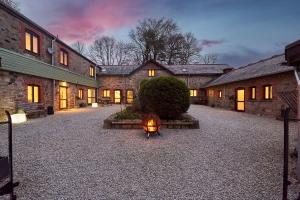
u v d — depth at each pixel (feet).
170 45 124.06
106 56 140.05
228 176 11.46
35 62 37.65
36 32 39.24
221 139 20.16
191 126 25.53
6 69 29.89
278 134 22.54
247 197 9.20
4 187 8.52
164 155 15.21
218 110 52.65
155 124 20.72
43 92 41.27
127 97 81.82
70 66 55.26
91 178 11.17
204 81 84.33
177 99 25.70
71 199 9.01
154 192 9.68
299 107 11.27
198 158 14.53
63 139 19.97
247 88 46.80
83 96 66.13
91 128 25.59
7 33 31.27
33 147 17.12
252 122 31.37
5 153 15.51
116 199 9.05
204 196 9.30
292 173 11.84
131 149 16.71
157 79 26.58
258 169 12.45
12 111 31.76
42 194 9.42
